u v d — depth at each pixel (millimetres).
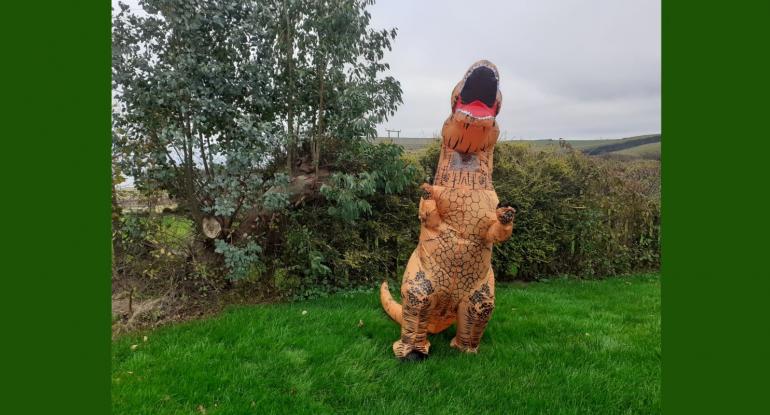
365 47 5348
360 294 5441
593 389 3086
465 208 3299
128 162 4547
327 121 5480
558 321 4566
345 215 4965
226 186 4691
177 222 5160
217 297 5016
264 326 4121
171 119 4703
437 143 6617
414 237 6059
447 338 4094
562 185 7164
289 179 4977
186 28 4504
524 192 6754
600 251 7289
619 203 7512
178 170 4910
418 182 6105
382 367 3402
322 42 5066
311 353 3580
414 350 3508
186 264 5004
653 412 2861
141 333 4074
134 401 2807
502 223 3084
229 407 2795
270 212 5285
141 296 4734
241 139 4840
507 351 3719
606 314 4891
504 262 6715
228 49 5016
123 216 4758
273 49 5215
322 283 5480
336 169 5680
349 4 4887
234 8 4836
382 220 5977
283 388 3080
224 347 3695
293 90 5270
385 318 4520
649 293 6012
